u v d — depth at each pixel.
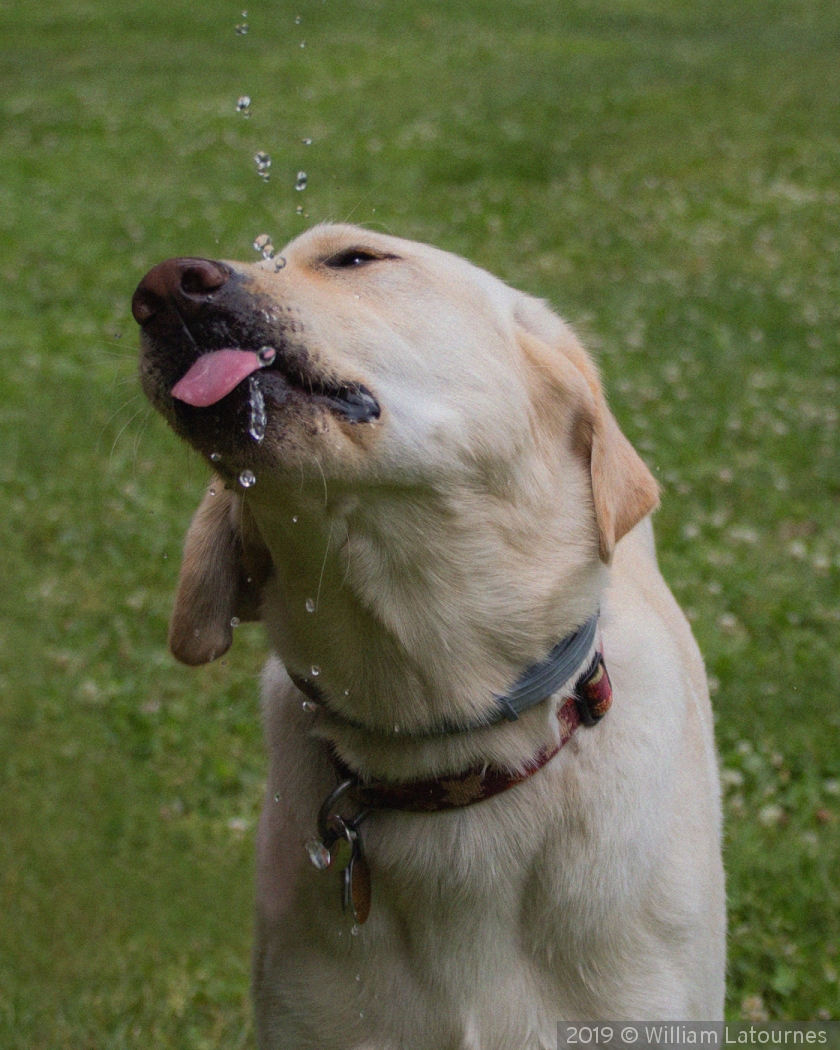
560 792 2.95
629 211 12.91
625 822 2.96
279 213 12.88
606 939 2.94
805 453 7.61
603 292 10.59
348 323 2.74
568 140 15.75
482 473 2.84
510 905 2.95
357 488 2.70
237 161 15.01
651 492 3.21
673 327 9.75
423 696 2.89
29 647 6.03
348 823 2.96
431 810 2.93
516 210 12.98
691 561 6.38
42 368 9.25
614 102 17.70
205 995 4.23
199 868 4.73
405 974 2.99
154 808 4.99
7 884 4.62
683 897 3.04
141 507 7.29
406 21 24.66
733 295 10.43
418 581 2.83
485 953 2.96
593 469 3.04
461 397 2.83
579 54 21.33
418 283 2.94
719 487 7.18
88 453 7.97
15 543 6.94
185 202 13.44
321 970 3.04
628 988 2.96
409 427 2.73
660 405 8.23
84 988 4.25
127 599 6.41
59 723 5.47
